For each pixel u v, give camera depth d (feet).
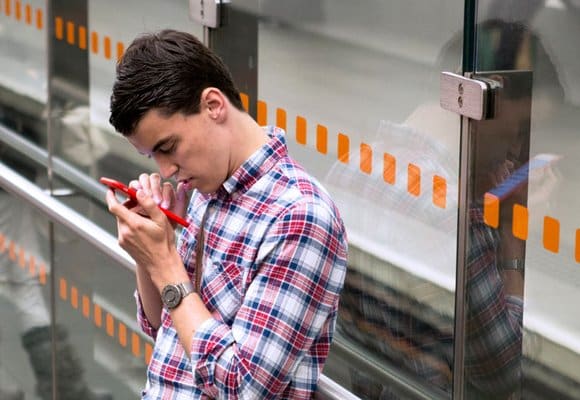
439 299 8.23
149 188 8.33
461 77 7.70
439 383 8.35
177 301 7.87
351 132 8.75
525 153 7.40
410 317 8.52
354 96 8.66
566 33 7.02
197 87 7.59
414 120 8.17
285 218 7.55
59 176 12.93
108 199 8.00
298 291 7.52
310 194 7.65
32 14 13.05
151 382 8.30
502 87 7.48
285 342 7.55
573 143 7.07
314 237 7.52
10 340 14.26
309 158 9.21
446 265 8.12
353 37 8.58
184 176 7.75
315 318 7.63
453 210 7.98
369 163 8.64
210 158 7.69
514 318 7.68
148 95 7.53
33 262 13.56
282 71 9.35
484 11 7.53
